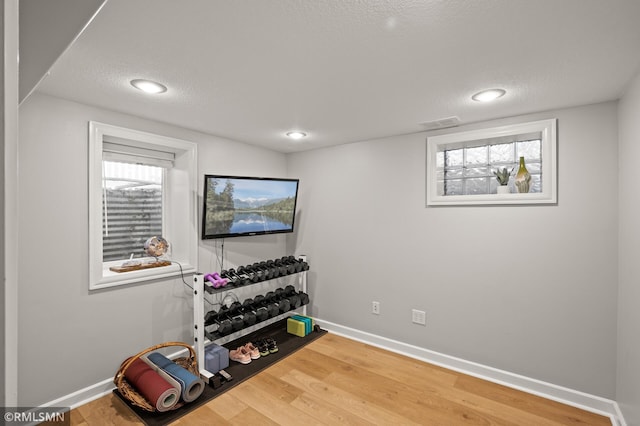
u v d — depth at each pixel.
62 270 2.19
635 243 1.83
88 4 0.55
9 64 0.28
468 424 2.12
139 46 1.49
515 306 2.57
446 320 2.90
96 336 2.36
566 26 1.33
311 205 3.89
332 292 3.71
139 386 2.21
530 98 2.16
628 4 1.18
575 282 2.33
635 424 1.81
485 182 2.90
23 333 2.04
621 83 1.92
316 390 2.50
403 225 3.16
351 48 1.51
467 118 2.61
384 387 2.54
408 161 3.12
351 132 3.06
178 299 2.88
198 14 1.24
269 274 3.20
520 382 2.53
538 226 2.47
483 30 1.36
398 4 1.18
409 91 2.05
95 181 2.32
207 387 2.49
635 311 1.82
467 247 2.79
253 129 2.97
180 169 3.01
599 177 2.25
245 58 1.61
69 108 2.21
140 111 2.44
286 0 1.16
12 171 0.28
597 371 2.25
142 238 2.90
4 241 0.28
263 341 3.14
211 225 3.01
